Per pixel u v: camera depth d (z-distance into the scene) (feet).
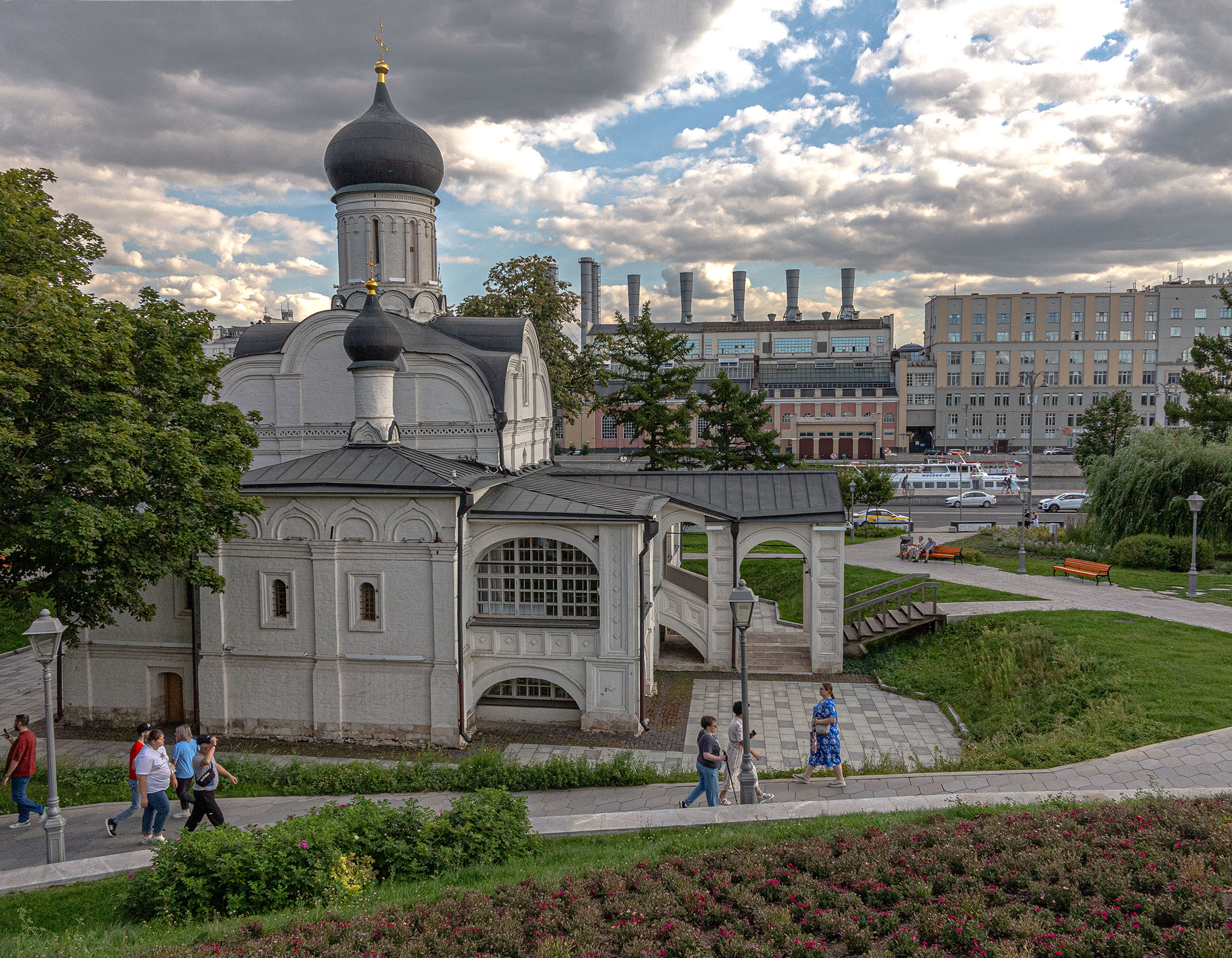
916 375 382.83
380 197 106.93
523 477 91.30
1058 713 68.95
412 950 32.73
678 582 97.40
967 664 86.89
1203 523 132.36
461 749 73.72
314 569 75.51
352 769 64.03
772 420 351.87
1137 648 77.97
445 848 43.57
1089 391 376.68
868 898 35.37
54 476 55.16
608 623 75.56
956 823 41.81
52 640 47.67
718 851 40.50
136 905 40.14
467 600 76.33
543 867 41.88
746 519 92.99
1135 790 49.49
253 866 40.22
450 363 90.74
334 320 93.25
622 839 46.62
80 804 60.08
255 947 33.19
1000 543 159.22
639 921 34.32
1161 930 30.63
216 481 64.13
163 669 80.64
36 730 80.38
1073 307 374.84
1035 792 49.42
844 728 76.33
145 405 64.85
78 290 62.44
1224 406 150.20
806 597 100.53
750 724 77.71
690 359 393.50
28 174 70.18
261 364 95.40
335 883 40.14
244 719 77.51
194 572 68.95
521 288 163.73
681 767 67.92
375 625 75.31
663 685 89.51
